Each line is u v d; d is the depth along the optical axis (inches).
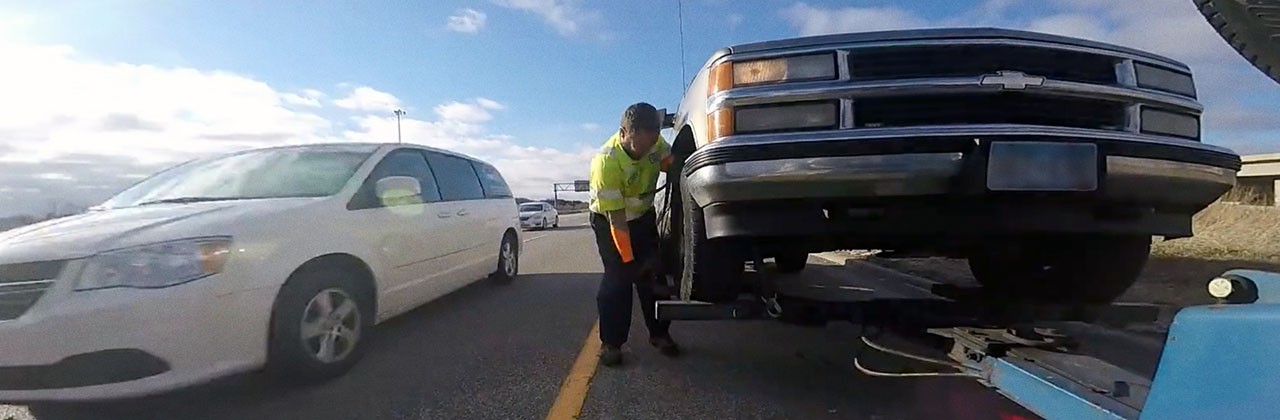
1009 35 104.1
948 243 120.0
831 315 117.6
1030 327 108.3
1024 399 84.6
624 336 152.5
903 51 103.7
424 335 186.9
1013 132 97.5
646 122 141.9
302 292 135.3
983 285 165.2
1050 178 96.7
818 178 100.5
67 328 105.4
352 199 160.7
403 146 200.8
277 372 132.0
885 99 103.0
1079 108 105.3
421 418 121.6
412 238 182.7
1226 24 87.6
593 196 152.9
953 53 103.3
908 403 124.4
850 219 105.0
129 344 107.8
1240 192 461.1
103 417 121.4
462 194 234.7
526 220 998.4
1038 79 101.1
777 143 101.6
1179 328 57.4
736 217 107.8
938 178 98.2
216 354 117.4
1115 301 134.2
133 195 169.2
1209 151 108.0
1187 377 55.9
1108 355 95.3
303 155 181.3
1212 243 297.9
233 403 129.0
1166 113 108.7
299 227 138.7
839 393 131.3
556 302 240.8
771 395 131.0
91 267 109.7
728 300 128.4
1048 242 121.8
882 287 204.1
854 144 99.3
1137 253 123.7
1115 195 100.6
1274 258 255.9
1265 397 50.5
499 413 123.9
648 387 137.3
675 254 153.9
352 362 150.8
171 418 121.3
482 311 223.3
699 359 157.4
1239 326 53.0
